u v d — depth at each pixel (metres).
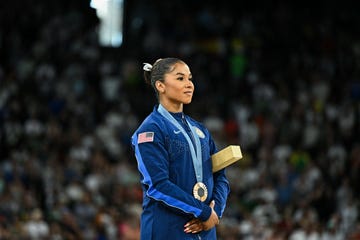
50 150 46.59
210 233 15.80
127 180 44.75
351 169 48.81
